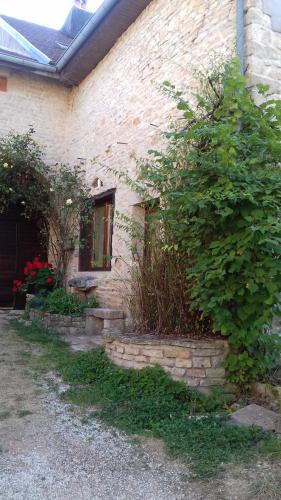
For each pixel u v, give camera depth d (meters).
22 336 6.07
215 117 3.98
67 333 6.45
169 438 2.79
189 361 3.67
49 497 2.13
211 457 2.53
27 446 2.67
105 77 7.63
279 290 3.17
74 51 7.59
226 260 3.31
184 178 3.92
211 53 4.79
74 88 9.14
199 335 4.01
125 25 6.82
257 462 2.49
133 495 2.17
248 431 2.83
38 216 9.47
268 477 2.31
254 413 3.18
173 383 3.61
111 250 7.12
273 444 2.66
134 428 2.96
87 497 2.14
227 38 4.55
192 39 5.18
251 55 4.16
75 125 8.92
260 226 3.17
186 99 5.16
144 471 2.41
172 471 2.41
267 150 3.72
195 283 3.87
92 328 6.45
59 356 4.92
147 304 4.38
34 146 8.73
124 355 4.07
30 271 8.39
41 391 3.74
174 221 3.86
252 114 3.83
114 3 6.16
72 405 3.43
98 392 3.63
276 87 4.29
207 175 3.68
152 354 3.86
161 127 5.73
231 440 2.74
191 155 3.73
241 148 3.59
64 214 8.52
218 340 3.77
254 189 3.33
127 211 6.42
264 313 3.30
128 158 6.61
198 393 3.54
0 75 8.62
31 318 7.23
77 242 8.11
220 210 3.34
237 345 3.59
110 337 4.29
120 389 3.60
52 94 9.23
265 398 3.46
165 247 3.90
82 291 7.43
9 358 4.82
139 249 4.72
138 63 6.48
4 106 8.64
